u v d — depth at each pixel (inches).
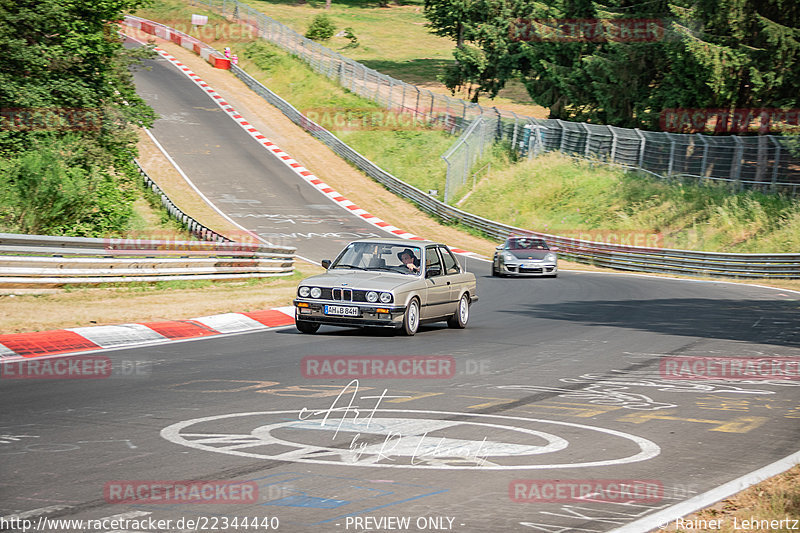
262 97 2906.0
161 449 253.0
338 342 527.2
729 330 640.4
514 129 2187.5
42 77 1109.1
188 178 2014.0
